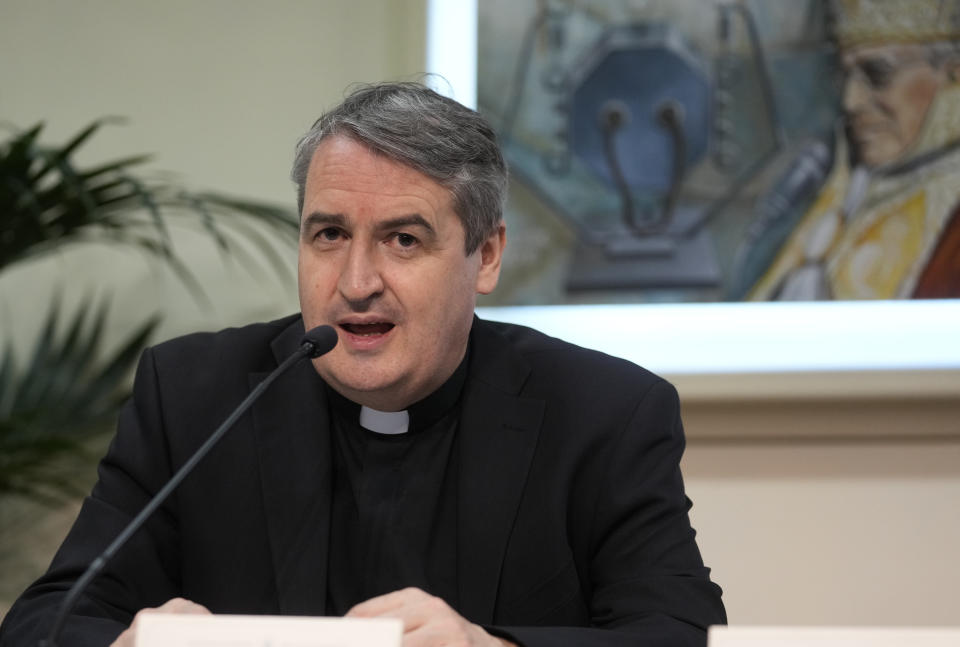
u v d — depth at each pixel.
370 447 5.60
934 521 9.40
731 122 9.74
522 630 4.32
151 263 10.15
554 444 5.48
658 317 9.69
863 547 9.41
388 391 5.23
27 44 10.34
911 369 9.23
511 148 9.92
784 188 9.66
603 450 5.46
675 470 5.53
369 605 4.03
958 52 9.52
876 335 9.46
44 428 9.27
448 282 5.11
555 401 5.61
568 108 9.88
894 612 9.37
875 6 9.62
